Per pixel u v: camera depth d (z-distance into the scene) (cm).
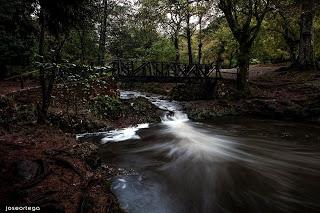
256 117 1518
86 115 1136
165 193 603
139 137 1074
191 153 883
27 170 471
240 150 917
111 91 1352
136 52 3055
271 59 3466
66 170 536
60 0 618
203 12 1677
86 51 2259
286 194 601
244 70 1684
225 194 602
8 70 1680
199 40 2686
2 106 928
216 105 1617
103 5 2108
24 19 754
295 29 2277
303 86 1628
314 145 981
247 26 1622
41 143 664
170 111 1474
